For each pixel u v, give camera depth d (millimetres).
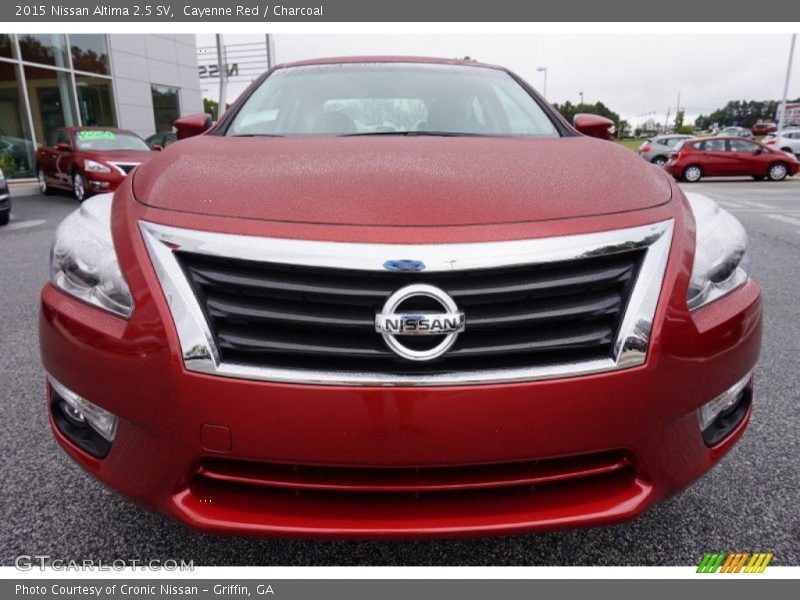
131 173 1726
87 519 1791
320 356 1258
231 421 1259
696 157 16453
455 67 2742
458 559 1656
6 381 2736
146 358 1292
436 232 1267
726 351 1445
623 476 1402
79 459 1496
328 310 1259
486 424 1249
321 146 1763
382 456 1258
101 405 1378
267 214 1315
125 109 15508
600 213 1356
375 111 2348
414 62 2756
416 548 1701
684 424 1406
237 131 2248
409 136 2049
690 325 1359
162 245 1310
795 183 15953
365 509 1336
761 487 1948
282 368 1250
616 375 1282
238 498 1363
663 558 1650
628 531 1758
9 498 1880
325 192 1372
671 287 1343
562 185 1453
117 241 1393
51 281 1572
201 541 1715
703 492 1927
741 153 16516
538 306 1277
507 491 1374
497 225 1290
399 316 1216
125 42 15352
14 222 7633
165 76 17000
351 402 1233
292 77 2611
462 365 1259
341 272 1242
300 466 1318
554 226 1306
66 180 9891
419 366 1245
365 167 1513
